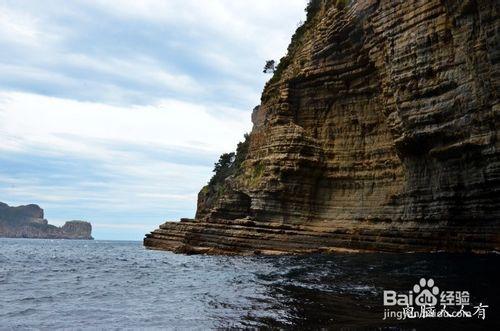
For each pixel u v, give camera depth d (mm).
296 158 52938
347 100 54062
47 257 57281
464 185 34938
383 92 44750
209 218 59625
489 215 33156
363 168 50844
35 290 22438
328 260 32781
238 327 12891
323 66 55406
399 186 46125
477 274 20812
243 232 48719
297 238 45594
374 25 44281
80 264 42438
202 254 49344
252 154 67500
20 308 16984
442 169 36781
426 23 38062
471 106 33781
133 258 50094
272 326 12766
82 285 24438
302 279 22469
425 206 38719
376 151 49906
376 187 48938
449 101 35719
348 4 51750
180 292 20766
